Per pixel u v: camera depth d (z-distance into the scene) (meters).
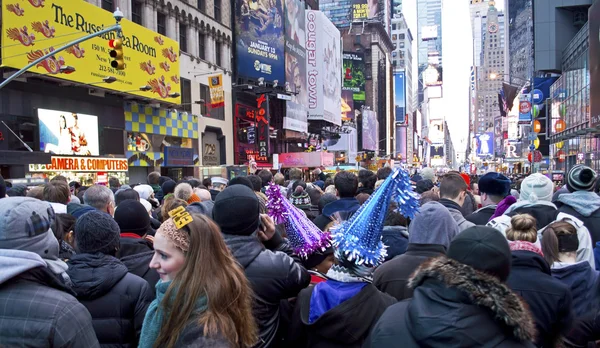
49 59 16.75
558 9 58.34
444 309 1.86
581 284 3.47
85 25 18.64
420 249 3.57
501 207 5.69
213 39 31.81
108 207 5.19
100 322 2.92
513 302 1.84
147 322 2.17
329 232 3.35
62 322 2.04
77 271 2.97
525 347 1.80
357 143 81.38
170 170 27.39
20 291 2.06
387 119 110.69
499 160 100.88
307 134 49.62
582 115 44.16
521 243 3.26
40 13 16.42
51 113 17.84
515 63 88.00
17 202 2.23
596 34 36.28
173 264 2.23
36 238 2.22
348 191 5.47
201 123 29.94
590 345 3.21
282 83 40.56
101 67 19.47
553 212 4.96
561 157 55.00
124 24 20.98
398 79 155.75
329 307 2.73
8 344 1.99
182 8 27.81
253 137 35.19
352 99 77.88
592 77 37.47
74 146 18.95
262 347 2.80
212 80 27.31
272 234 3.33
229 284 2.12
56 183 6.08
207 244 2.15
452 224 3.60
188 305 2.02
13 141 16.70
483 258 1.91
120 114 22.52
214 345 1.94
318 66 51.47
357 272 2.74
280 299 2.99
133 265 3.71
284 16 42.47
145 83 22.44
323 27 53.22
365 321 2.66
